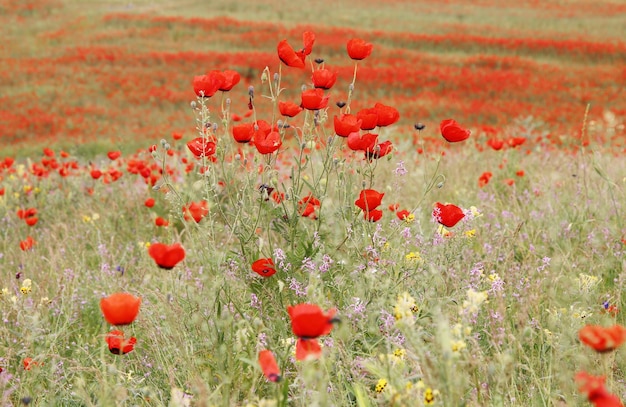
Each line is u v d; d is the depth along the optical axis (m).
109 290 3.69
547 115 16.39
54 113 19.03
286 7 41.44
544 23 38.44
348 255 2.97
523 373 2.59
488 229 4.04
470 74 23.39
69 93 21.66
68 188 7.18
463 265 3.18
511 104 18.81
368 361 2.31
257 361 2.33
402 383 2.00
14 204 6.71
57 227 5.34
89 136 16.62
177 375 2.57
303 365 2.22
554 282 2.94
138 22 33.97
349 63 26.38
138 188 6.71
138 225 5.54
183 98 20.44
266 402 1.92
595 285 3.04
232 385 2.39
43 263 4.54
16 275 3.87
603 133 10.05
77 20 35.34
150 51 28.44
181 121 18.27
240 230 3.05
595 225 4.15
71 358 3.07
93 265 4.51
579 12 42.31
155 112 19.45
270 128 3.09
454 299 2.63
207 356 2.60
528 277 3.15
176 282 3.15
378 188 4.81
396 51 28.12
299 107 3.09
